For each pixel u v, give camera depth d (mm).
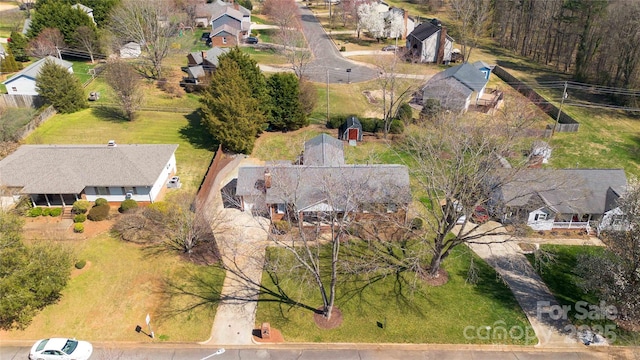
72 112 62500
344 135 58656
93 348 30594
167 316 33188
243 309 34188
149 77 73875
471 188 34719
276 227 42281
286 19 95188
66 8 78062
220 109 52562
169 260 38062
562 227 43531
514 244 41656
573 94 72812
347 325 33125
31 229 40688
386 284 36750
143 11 76062
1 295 29844
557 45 88250
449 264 39156
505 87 77000
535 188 42281
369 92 72625
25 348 30531
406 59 84875
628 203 33156
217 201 46344
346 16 111938
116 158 44594
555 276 38125
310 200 40969
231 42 91188
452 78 67188
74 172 43344
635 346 30375
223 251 39781
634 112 66875
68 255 34531
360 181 41219
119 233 40656
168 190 47312
